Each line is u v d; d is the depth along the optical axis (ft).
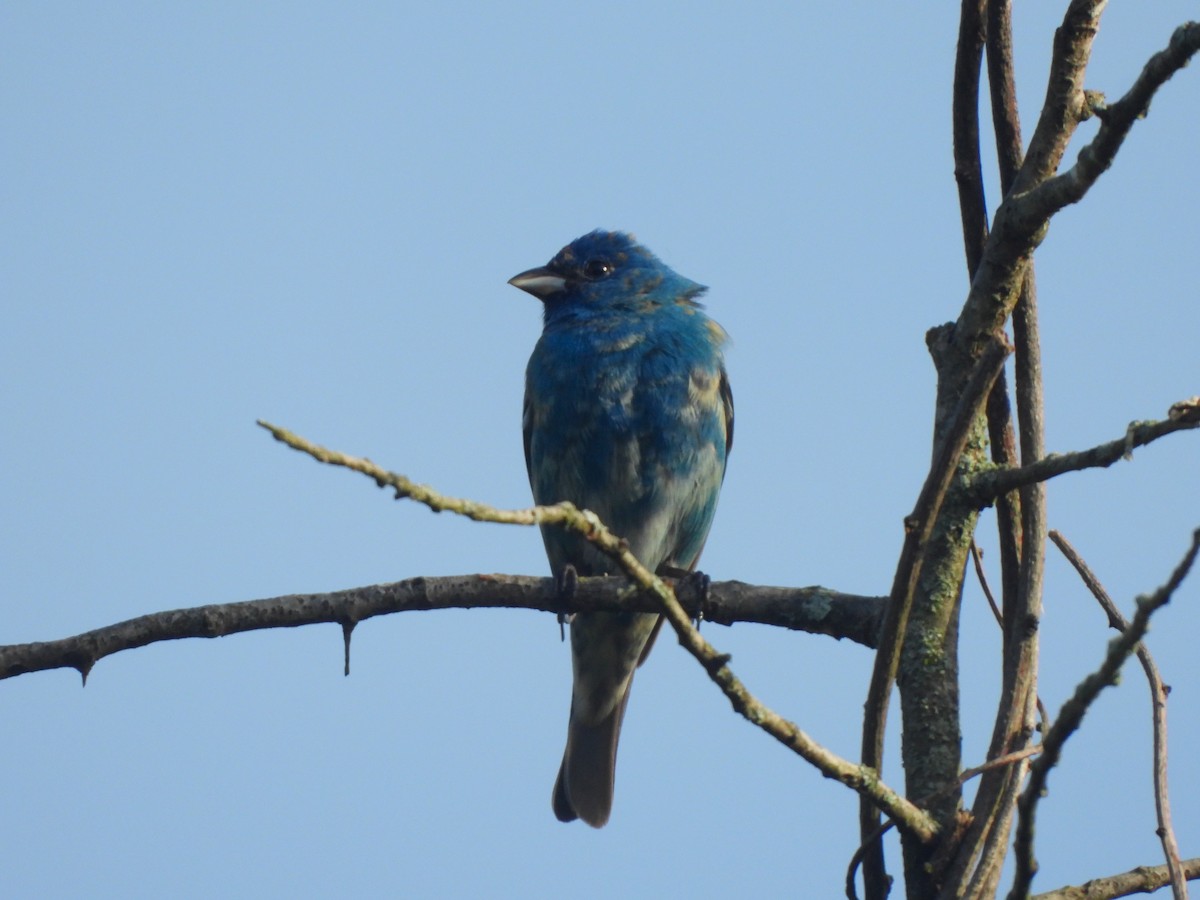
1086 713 20.15
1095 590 26.89
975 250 27.20
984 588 27.40
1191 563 18.86
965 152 27.20
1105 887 25.86
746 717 23.20
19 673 32.45
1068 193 23.75
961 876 23.56
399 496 21.13
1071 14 24.45
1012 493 25.98
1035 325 26.35
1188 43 21.27
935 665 26.61
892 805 23.93
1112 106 22.57
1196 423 22.67
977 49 26.76
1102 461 23.68
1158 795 24.89
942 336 27.68
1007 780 23.72
